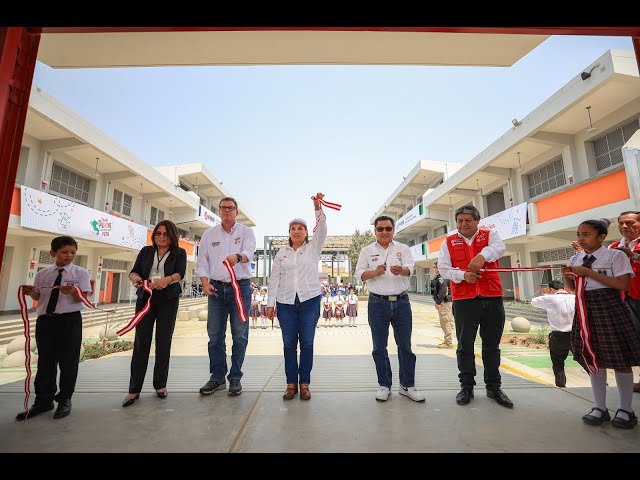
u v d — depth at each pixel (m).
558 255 13.44
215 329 3.27
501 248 2.89
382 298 3.05
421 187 27.17
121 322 11.47
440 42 3.29
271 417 2.46
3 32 1.66
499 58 3.55
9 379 4.14
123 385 3.51
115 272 19.64
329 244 39.00
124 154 16.05
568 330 3.21
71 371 2.64
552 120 11.09
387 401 2.86
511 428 2.23
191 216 24.92
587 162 11.70
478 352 5.69
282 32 3.17
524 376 3.94
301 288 3.16
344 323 12.98
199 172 24.69
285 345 3.08
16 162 1.69
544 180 14.20
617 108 10.59
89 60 3.58
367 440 2.04
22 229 10.70
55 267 2.83
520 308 12.51
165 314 3.04
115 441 2.05
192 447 1.95
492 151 14.46
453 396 3.01
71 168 15.05
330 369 4.24
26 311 2.61
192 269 29.38
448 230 22.97
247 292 3.33
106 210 17.08
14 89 1.71
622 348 2.29
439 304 6.49
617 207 8.30
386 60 3.59
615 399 2.91
